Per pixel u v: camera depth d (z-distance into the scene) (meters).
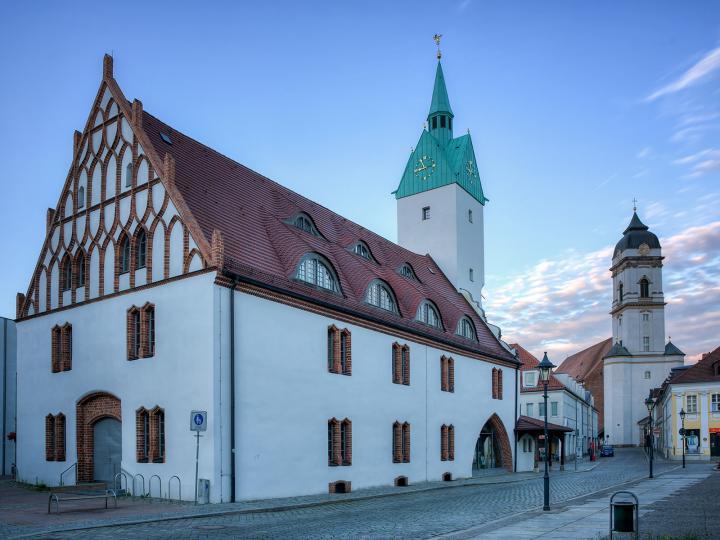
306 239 34.06
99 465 27.83
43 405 30.39
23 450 31.27
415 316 38.66
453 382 42.28
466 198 56.31
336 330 30.73
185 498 23.61
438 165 55.94
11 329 41.00
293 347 27.72
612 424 116.12
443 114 58.97
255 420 25.19
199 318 24.22
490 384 47.94
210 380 23.53
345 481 30.28
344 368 31.59
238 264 25.67
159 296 25.75
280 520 19.34
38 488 28.45
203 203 28.09
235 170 33.94
